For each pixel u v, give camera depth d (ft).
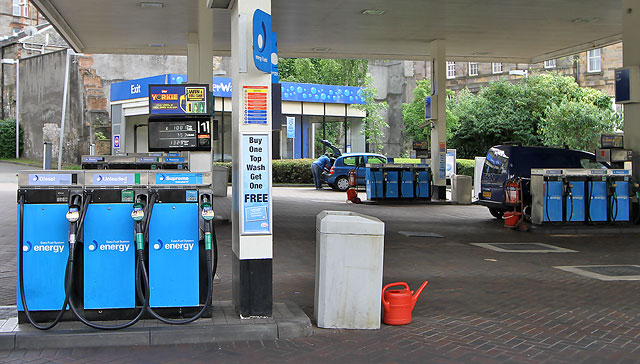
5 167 120.06
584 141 100.07
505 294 25.11
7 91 145.89
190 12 56.44
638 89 46.60
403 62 149.18
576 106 100.48
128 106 113.29
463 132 119.34
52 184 17.93
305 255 33.58
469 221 53.83
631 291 25.90
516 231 46.60
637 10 46.52
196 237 18.71
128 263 18.33
